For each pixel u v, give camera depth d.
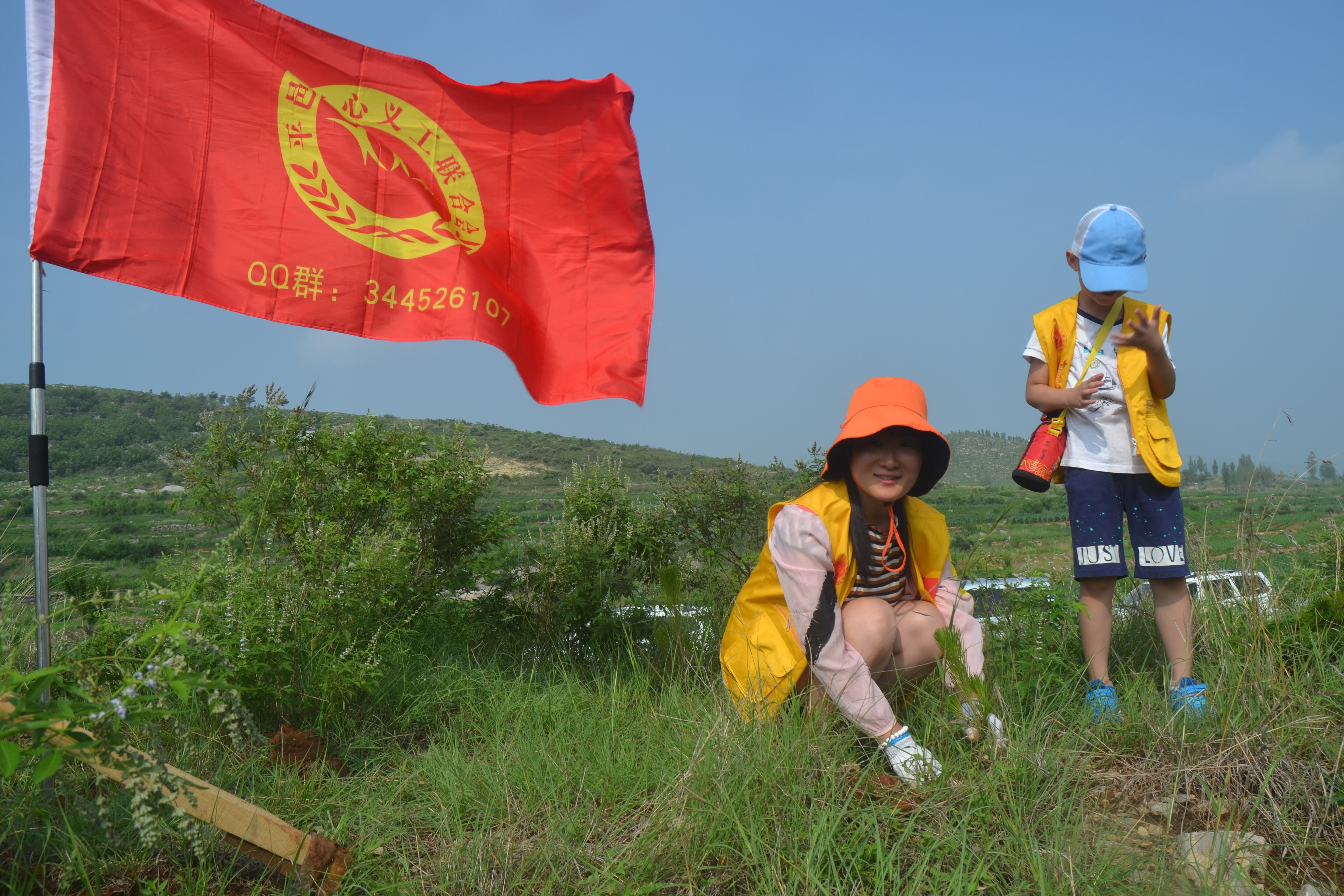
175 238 3.57
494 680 4.14
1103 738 3.20
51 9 3.35
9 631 3.27
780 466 5.75
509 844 2.49
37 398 2.99
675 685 3.85
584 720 3.55
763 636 3.39
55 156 3.29
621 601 5.37
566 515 5.46
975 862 2.38
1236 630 3.91
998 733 2.98
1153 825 2.64
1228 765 2.82
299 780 2.93
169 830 2.17
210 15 3.72
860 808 2.62
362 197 4.03
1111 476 3.73
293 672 3.47
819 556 3.16
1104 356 3.78
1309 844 2.49
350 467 4.95
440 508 4.98
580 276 4.56
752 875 2.36
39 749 1.91
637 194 4.58
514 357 4.35
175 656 2.26
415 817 2.79
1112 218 3.74
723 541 5.68
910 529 3.56
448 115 4.34
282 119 3.88
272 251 3.80
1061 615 3.87
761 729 2.99
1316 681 3.45
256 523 4.41
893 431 3.28
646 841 2.48
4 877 2.15
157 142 3.56
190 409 66.75
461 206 4.36
